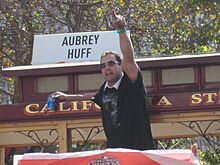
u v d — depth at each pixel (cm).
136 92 763
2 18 2281
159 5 2314
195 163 558
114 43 890
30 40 2277
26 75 873
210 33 2086
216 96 807
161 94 825
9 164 1338
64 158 562
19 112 842
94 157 559
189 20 2208
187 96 812
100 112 821
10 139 1022
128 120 760
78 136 1018
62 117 830
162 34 2283
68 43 904
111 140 765
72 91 873
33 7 2295
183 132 996
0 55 2267
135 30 2314
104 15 2334
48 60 904
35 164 565
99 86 870
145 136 759
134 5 2334
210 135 970
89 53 895
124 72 766
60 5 2378
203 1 1995
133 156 556
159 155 558
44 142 966
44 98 875
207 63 852
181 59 852
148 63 856
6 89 2350
